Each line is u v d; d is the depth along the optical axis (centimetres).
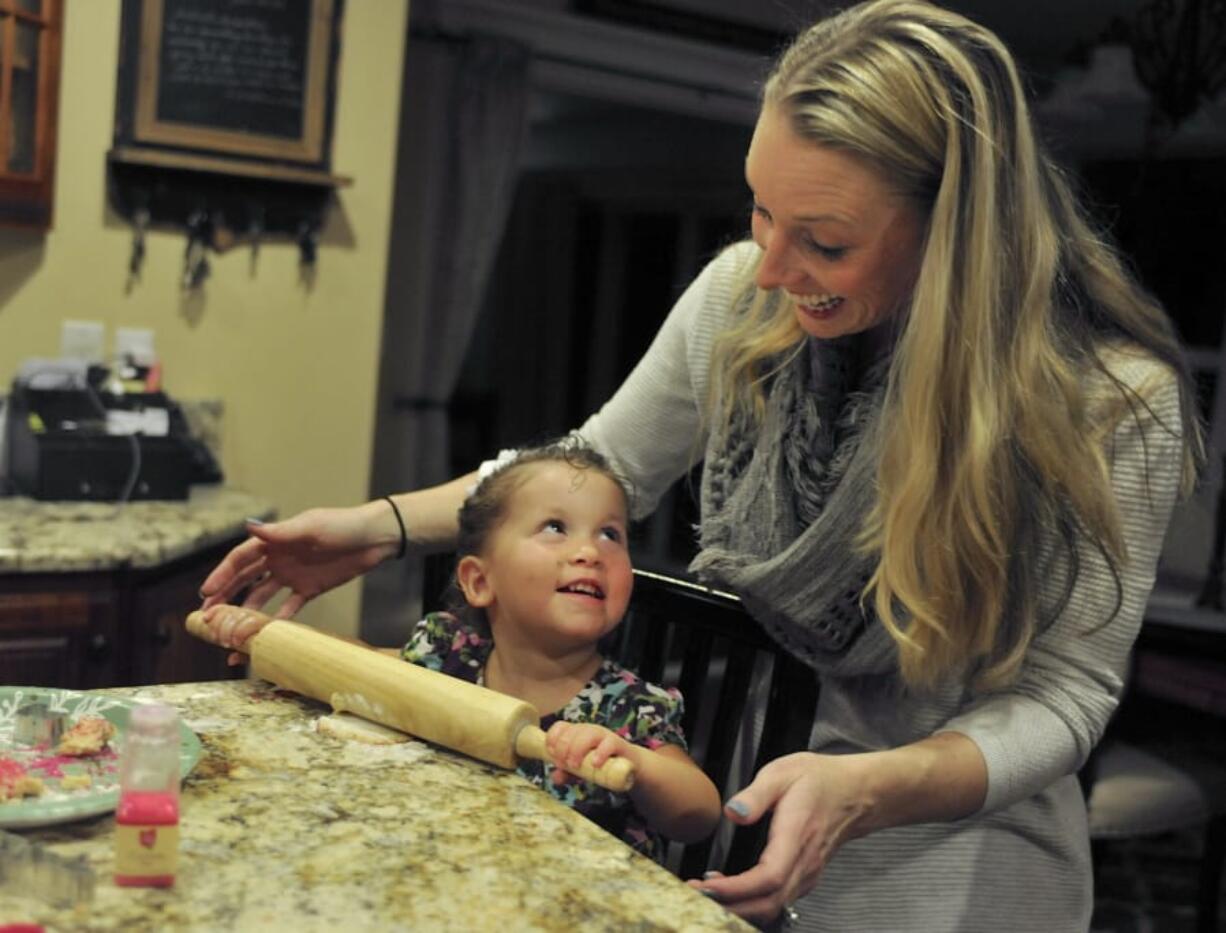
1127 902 342
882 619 116
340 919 76
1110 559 114
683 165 743
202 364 306
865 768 106
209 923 74
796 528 132
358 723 108
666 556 716
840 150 104
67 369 279
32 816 83
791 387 131
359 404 327
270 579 140
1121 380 116
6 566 219
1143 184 575
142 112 289
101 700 109
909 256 109
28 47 268
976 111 103
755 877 97
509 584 131
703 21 594
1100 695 119
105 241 291
